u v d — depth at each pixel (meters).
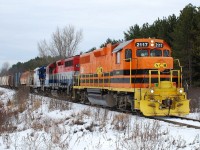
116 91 19.88
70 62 31.67
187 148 9.49
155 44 18.06
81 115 16.23
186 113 16.42
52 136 11.55
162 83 16.59
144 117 16.44
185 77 36.19
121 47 18.34
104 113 16.09
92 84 24.44
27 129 14.84
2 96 42.28
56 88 36.94
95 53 23.41
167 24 40.97
